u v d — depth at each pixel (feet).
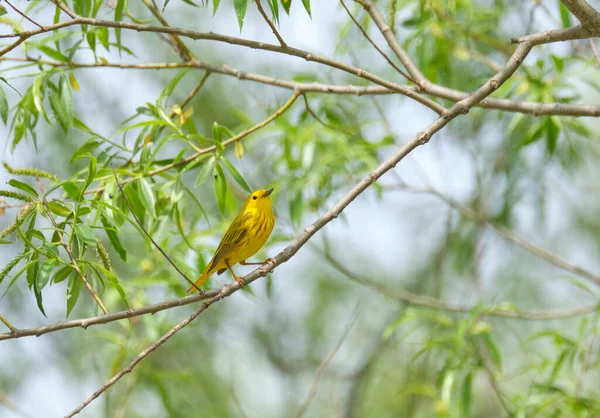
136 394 46.73
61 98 30.25
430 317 37.60
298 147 41.32
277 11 24.08
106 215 26.63
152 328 36.96
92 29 31.32
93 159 23.85
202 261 36.70
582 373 33.14
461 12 43.93
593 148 55.06
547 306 54.29
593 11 22.16
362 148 42.47
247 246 32.27
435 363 44.34
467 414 34.22
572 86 36.76
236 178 28.37
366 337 59.21
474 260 45.39
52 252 22.44
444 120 23.81
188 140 29.48
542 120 36.35
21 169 24.16
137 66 31.27
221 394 55.01
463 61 46.65
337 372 57.06
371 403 54.90
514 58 23.81
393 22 30.12
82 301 52.65
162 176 31.22
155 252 38.52
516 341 51.93
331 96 42.93
